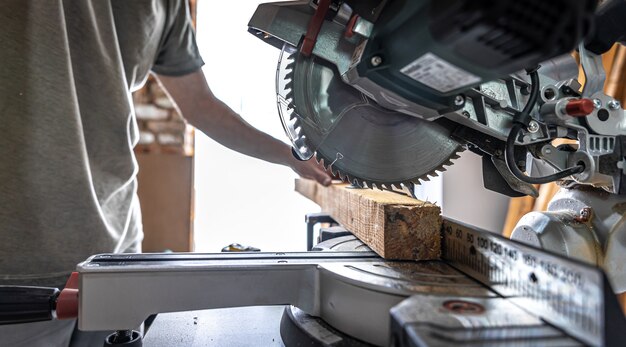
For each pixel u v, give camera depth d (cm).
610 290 29
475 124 53
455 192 175
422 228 56
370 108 60
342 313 46
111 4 95
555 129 56
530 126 55
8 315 47
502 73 33
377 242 58
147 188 209
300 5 55
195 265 49
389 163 63
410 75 40
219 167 220
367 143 61
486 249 44
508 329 32
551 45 27
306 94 58
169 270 48
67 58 84
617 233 56
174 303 48
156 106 206
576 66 57
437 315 34
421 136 62
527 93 55
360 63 45
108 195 94
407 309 35
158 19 106
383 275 47
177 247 211
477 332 31
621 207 57
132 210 108
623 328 33
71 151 85
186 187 211
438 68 36
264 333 58
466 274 49
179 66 123
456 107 47
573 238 57
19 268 81
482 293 41
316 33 53
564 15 26
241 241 223
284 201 223
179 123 208
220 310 66
